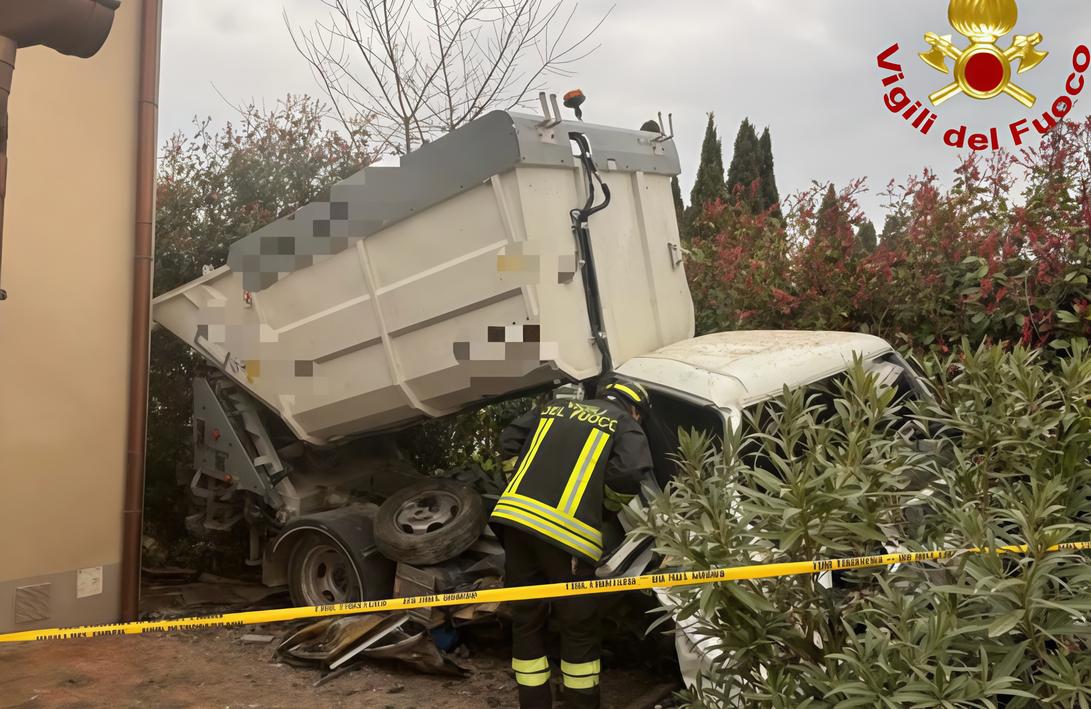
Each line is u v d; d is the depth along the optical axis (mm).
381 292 5121
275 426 6156
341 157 7832
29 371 5098
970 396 3775
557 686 4441
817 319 6660
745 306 6957
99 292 5430
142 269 5578
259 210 7230
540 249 4586
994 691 2326
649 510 3160
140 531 5570
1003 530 2988
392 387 5203
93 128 5406
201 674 4652
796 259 6902
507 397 5375
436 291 4895
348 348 5316
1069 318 5582
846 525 2707
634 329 5199
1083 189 5715
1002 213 6254
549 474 3928
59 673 4617
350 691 4426
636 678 4543
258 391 5758
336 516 5328
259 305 5656
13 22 3436
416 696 4359
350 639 4707
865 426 3055
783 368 4477
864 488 2682
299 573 5500
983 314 5957
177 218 7070
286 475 5863
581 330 4797
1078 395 3426
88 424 5352
